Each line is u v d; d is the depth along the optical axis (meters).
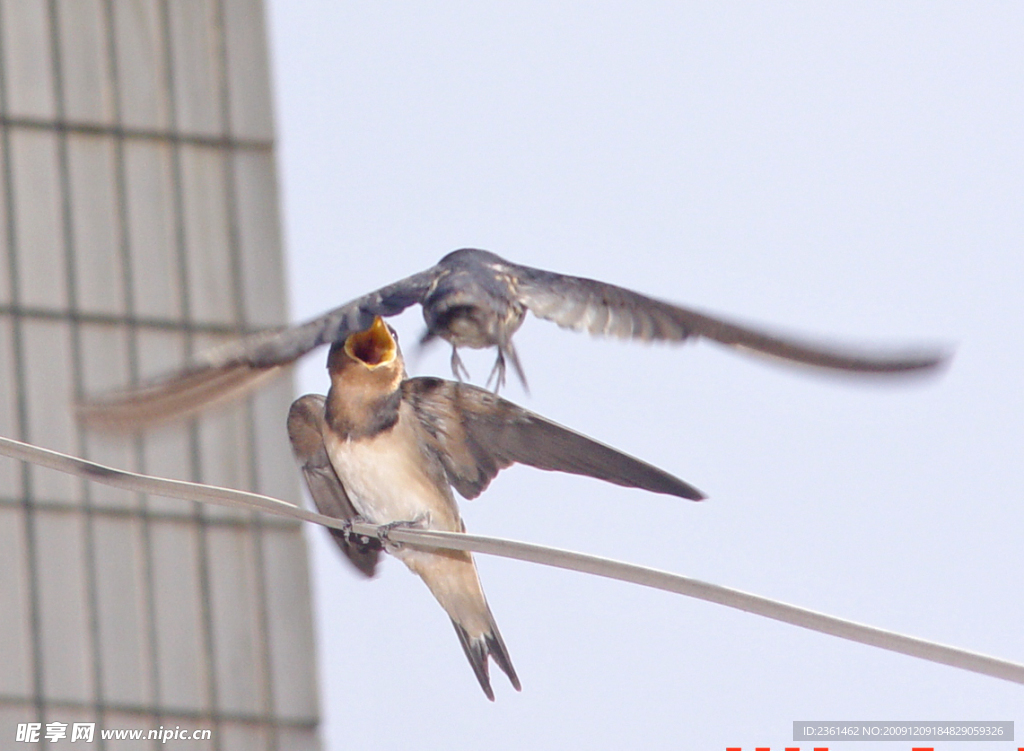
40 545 20.81
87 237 22.08
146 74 23.11
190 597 21.23
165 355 21.89
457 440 8.80
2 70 22.42
